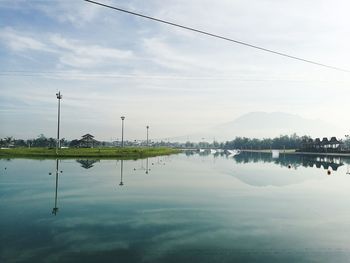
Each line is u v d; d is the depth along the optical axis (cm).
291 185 3234
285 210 2048
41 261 1180
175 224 1694
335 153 10312
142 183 3266
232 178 3816
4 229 1588
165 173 4325
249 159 8506
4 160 6022
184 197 2491
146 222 1731
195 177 3888
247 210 2042
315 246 1357
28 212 1948
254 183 3375
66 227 1625
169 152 12362
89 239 1437
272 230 1595
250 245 1366
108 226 1648
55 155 7144
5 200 2308
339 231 1578
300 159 8212
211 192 2744
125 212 1964
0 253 1259
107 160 6406
